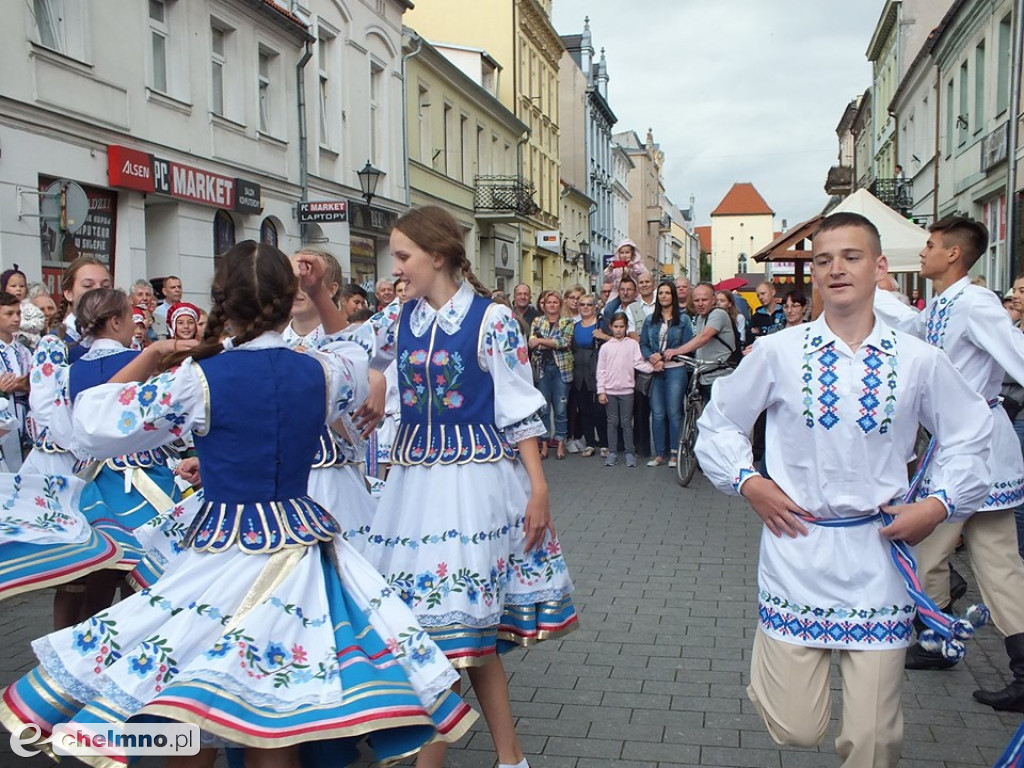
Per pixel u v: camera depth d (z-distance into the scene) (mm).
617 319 10852
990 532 4156
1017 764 2898
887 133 35625
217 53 15953
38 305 8461
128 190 13070
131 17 13250
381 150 22703
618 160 61094
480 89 28734
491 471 3307
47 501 3791
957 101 22875
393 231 3400
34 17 11383
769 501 2836
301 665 2543
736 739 3779
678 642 4922
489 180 29797
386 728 2531
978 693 4152
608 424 10945
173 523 3742
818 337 2836
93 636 2586
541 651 4793
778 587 2875
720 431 2984
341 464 3957
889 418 2762
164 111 14055
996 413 4191
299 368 2814
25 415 6715
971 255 4332
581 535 7449
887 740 2732
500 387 3322
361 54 21328
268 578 2621
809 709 2850
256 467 2701
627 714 4027
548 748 3707
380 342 3637
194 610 2562
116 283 13172
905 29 31297
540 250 38219
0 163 10766
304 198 18500
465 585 3178
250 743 2342
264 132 17078
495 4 33812
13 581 3482
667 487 9570
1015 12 16312
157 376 2748
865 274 2768
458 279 3447
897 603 2771
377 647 2658
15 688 2551
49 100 11516
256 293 2744
